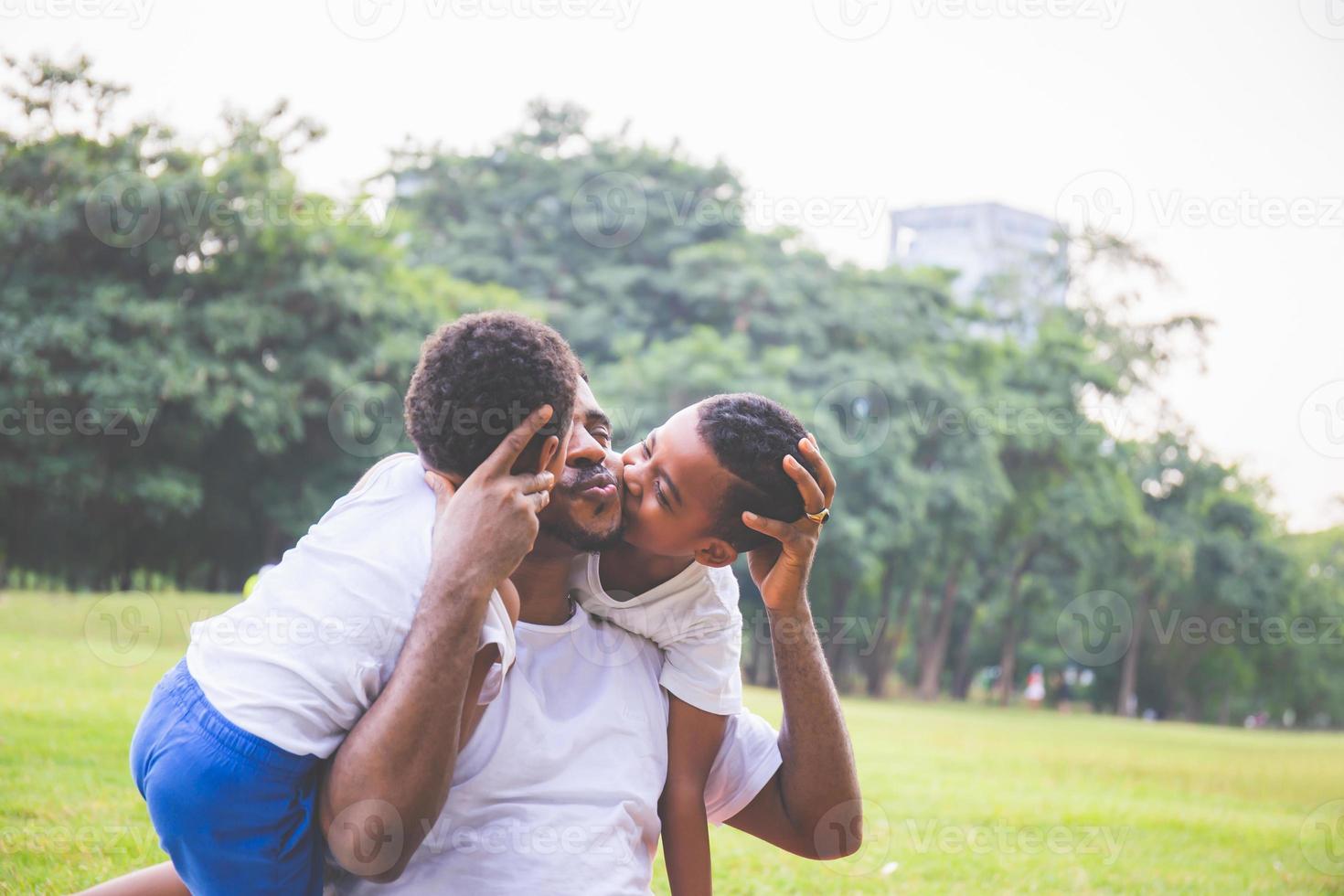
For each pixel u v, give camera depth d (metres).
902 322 28.44
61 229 19.50
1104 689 34.22
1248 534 31.95
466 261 30.75
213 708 1.69
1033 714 23.50
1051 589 32.00
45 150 20.33
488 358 1.76
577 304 30.34
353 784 1.64
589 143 33.28
